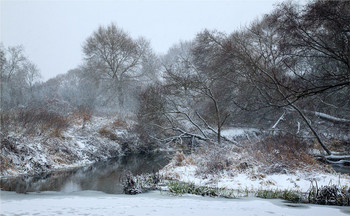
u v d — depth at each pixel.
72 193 10.21
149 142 23.02
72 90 36.94
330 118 19.02
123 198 8.95
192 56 27.34
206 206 7.55
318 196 8.59
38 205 7.52
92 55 39.53
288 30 14.46
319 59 16.56
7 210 6.72
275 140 14.53
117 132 24.80
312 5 13.37
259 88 19.98
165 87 20.77
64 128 20.16
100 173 15.30
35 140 16.84
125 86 37.91
